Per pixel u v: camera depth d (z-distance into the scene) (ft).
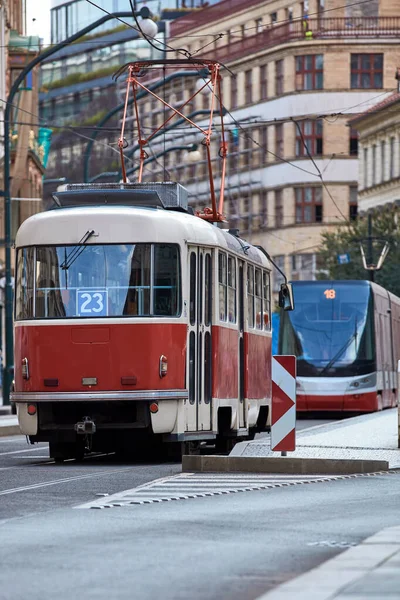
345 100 596.70
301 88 601.62
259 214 617.62
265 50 610.65
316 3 602.03
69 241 117.39
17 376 118.52
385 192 528.63
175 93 641.81
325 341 226.99
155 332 115.65
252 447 119.55
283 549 60.75
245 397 136.77
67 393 115.75
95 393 115.34
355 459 104.99
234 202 630.33
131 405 117.39
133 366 115.34
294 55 601.62
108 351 115.55
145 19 176.24
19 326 118.42
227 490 90.12
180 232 117.60
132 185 126.21
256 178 618.03
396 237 411.75
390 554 58.03
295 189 600.80
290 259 602.44
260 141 619.26
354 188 598.34
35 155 411.75
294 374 107.34
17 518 73.10
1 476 103.55
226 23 637.30
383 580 51.42
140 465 118.32
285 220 604.08
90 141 249.55
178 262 117.08
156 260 116.67
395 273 405.39
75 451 124.67
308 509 78.23
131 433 122.62
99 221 117.08
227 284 129.08
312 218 599.16
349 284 230.48
